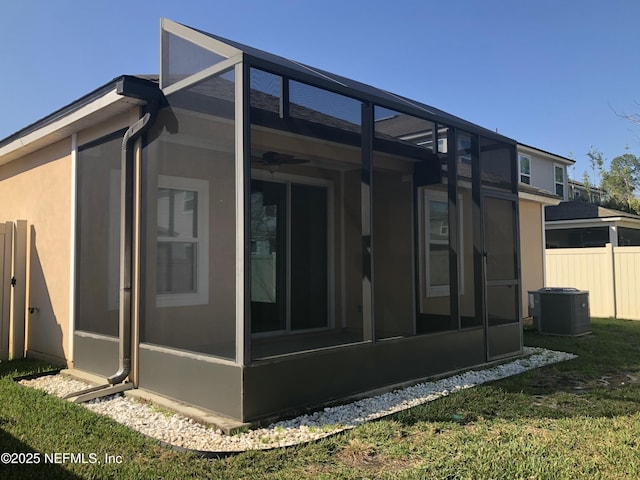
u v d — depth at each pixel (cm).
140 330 474
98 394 451
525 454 332
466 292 638
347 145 583
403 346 518
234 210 400
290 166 693
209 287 427
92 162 553
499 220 677
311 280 718
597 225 1755
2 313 641
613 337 877
